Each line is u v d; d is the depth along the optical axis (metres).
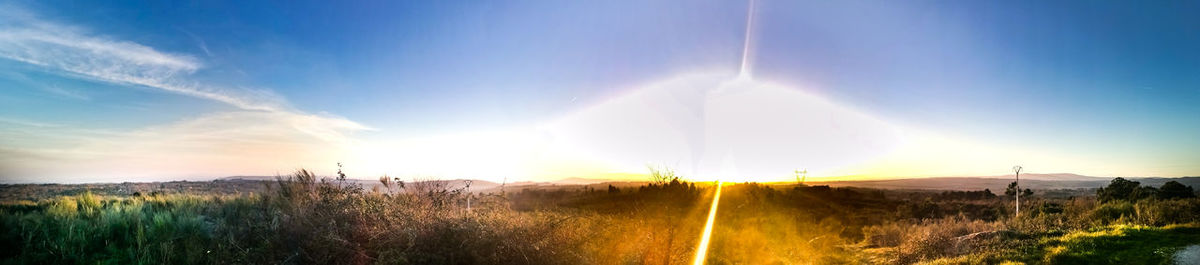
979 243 14.33
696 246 14.12
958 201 52.91
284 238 7.91
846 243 20.05
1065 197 47.31
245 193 12.28
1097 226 16.36
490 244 8.43
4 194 11.67
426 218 8.91
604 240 11.45
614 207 20.67
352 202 9.28
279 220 8.41
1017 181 31.08
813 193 49.91
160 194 12.27
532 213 12.61
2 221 7.76
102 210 9.39
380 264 7.31
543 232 9.53
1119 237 12.88
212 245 7.83
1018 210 30.59
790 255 16.02
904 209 38.94
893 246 18.09
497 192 11.92
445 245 8.20
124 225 8.56
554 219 10.57
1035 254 12.06
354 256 7.66
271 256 7.34
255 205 10.59
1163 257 10.59
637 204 18.39
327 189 9.86
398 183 10.68
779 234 19.80
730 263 13.28
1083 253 11.35
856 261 15.47
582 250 9.90
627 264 10.34
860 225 27.84
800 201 41.12
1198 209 18.33
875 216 35.34
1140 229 13.88
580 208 17.53
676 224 14.84
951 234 16.86
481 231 8.70
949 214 35.62
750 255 14.95
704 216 22.39
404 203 9.84
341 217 8.65
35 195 12.15
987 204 42.81
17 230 7.64
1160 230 13.56
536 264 8.55
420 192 10.40
